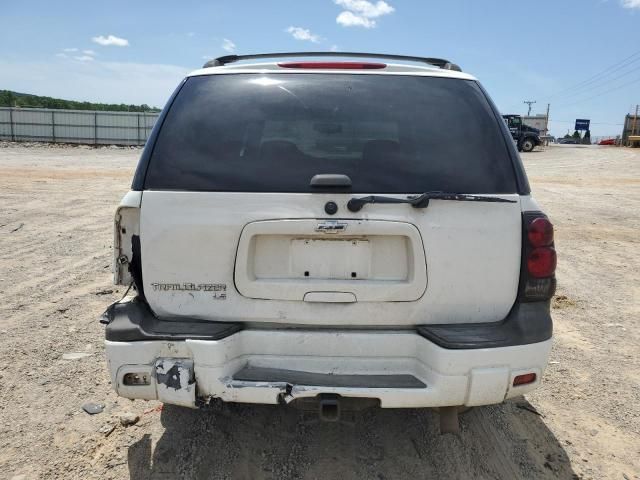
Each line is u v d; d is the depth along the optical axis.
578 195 15.26
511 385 2.44
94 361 3.97
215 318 2.54
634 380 3.88
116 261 2.62
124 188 14.68
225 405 3.31
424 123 2.67
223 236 2.49
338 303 2.50
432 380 2.42
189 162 2.58
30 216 9.88
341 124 2.67
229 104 2.72
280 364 2.54
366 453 2.96
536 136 40.16
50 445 2.97
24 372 3.77
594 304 5.55
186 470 2.79
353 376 2.49
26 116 45.12
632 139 51.88
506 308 2.55
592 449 3.06
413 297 2.49
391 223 2.44
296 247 2.51
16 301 5.22
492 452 3.00
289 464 2.86
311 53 3.15
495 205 2.50
